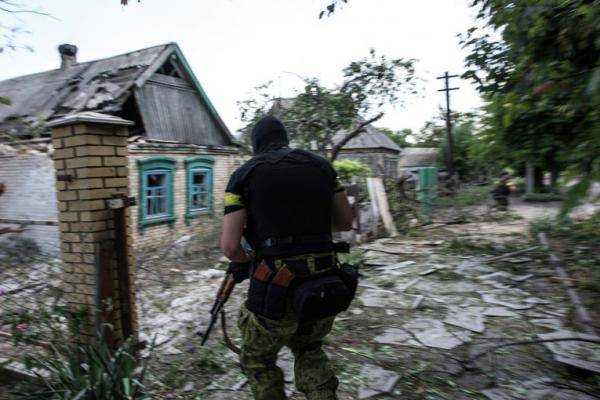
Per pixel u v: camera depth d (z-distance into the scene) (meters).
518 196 21.55
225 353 3.65
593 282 5.20
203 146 13.02
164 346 3.84
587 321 4.04
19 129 10.08
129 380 2.74
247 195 2.05
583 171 2.17
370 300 5.05
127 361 2.83
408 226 10.90
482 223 11.92
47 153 8.56
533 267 6.48
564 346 3.45
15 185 11.05
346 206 2.29
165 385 3.12
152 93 12.66
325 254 2.03
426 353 3.57
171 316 4.73
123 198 3.13
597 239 7.32
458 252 7.84
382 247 8.45
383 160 25.83
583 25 2.90
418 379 3.13
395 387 3.04
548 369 3.23
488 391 2.93
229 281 2.42
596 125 2.22
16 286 4.00
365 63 10.79
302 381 2.14
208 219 11.47
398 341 3.83
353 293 2.09
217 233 10.17
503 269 6.45
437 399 2.85
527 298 5.02
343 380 3.13
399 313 4.58
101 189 3.08
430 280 5.95
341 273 2.05
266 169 2.05
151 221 11.26
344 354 3.58
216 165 13.70
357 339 3.90
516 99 2.90
